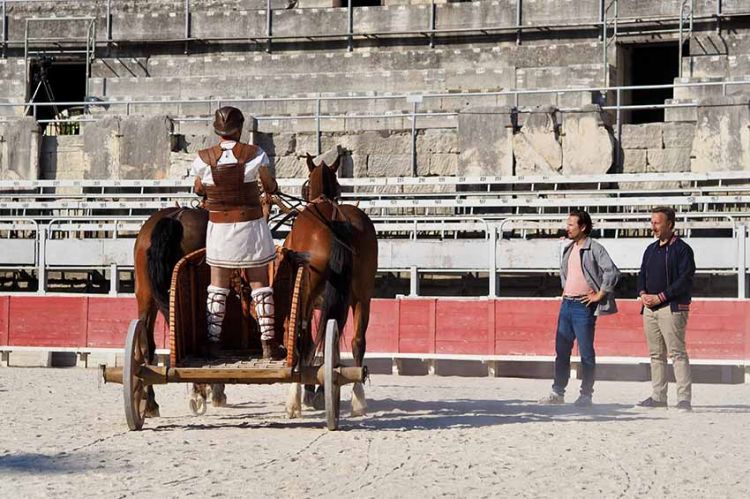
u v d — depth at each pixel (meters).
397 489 9.82
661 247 15.96
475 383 20.67
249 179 12.84
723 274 24.55
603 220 28.23
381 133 31.52
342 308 13.51
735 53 34.88
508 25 36.88
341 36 38.28
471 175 30.73
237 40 39.03
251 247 12.87
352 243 14.27
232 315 13.54
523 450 11.84
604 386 20.23
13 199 32.19
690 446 12.20
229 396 17.41
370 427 13.62
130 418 13.04
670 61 39.09
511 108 30.58
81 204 29.95
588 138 30.12
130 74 39.41
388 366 23.14
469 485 10.00
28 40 40.06
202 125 34.44
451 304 22.22
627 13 35.91
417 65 37.16
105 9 40.84
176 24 39.22
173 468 10.75
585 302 16.27
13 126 33.03
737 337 21.03
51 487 9.88
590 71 34.25
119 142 32.47
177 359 12.81
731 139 29.27
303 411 15.54
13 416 14.77
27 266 26.61
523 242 24.31
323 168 14.88
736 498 9.59
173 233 13.49
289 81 36.53
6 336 23.81
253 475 10.41
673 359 15.84
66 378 20.75
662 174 28.80
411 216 28.94
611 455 11.56
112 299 23.53
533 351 21.83
